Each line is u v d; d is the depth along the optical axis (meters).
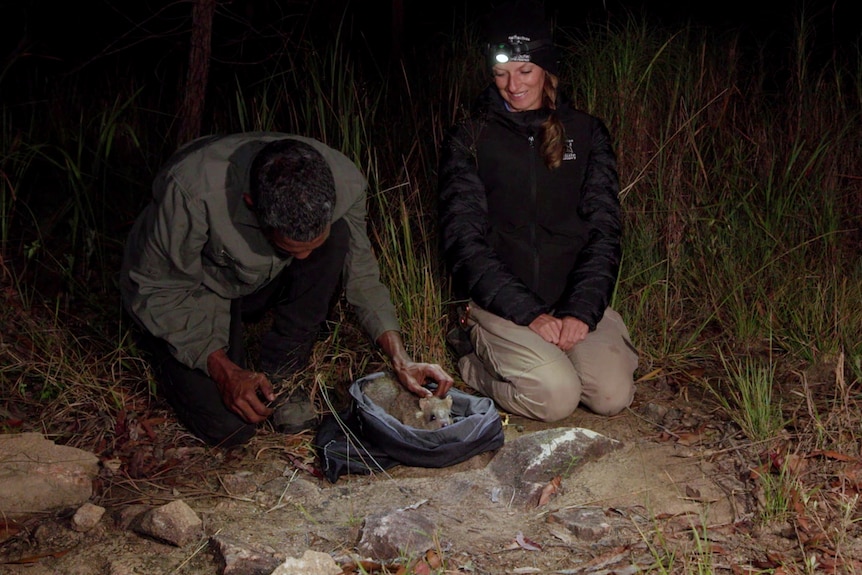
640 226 5.16
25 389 4.31
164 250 3.56
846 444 3.77
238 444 3.91
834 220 5.24
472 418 3.76
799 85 5.63
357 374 4.44
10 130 5.89
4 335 4.54
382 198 4.77
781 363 4.62
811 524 3.27
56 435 3.98
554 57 4.08
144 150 6.11
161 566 3.12
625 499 3.52
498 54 4.02
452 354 4.66
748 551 3.15
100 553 3.19
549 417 4.12
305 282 3.87
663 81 5.60
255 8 6.79
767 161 5.50
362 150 5.13
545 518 3.40
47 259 5.32
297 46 5.59
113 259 5.44
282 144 3.23
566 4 7.18
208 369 3.73
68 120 6.25
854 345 4.55
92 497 3.55
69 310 4.90
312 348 4.29
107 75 6.76
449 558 3.13
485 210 4.26
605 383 4.12
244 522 3.39
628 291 5.02
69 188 5.87
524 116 4.18
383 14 7.45
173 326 3.69
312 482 3.69
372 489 3.62
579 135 4.29
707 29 6.23
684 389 4.42
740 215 5.43
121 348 4.40
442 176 4.28
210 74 6.65
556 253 4.26
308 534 3.31
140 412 4.16
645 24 5.91
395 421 3.71
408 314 4.52
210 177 3.45
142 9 7.33
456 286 4.29
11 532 3.30
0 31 7.14
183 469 3.77
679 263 5.16
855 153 5.61
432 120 5.23
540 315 4.12
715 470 3.71
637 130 5.26
